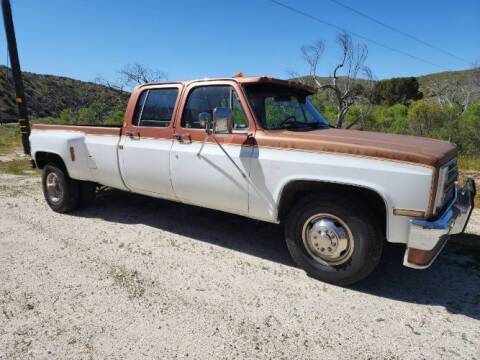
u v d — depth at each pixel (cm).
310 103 519
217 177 433
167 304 350
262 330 313
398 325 320
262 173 399
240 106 421
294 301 356
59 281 391
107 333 308
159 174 486
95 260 442
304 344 296
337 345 295
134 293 368
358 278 370
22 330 312
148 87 504
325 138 376
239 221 579
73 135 581
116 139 531
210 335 306
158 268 421
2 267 422
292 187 392
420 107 2236
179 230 541
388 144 354
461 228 390
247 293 370
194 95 459
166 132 477
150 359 279
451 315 335
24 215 611
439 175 327
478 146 1586
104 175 552
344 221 367
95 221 581
